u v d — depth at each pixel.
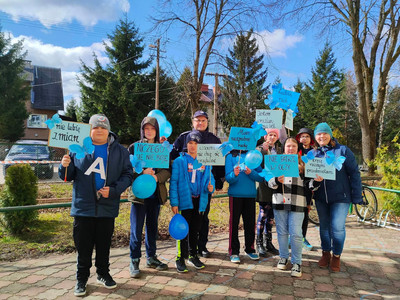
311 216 6.19
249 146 3.74
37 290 3.06
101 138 3.02
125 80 23.94
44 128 31.48
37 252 4.16
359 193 3.63
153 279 3.38
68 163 2.84
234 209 3.92
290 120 4.16
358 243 4.89
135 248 3.39
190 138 3.71
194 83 17.70
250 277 3.50
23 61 24.03
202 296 3.02
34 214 5.15
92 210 2.93
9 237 4.79
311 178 3.66
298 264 3.58
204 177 3.70
